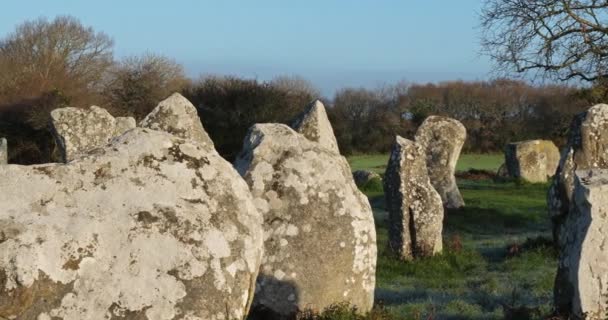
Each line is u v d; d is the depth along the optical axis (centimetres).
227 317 542
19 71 4841
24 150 4094
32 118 4028
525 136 5162
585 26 3012
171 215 555
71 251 529
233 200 580
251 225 579
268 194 895
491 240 1867
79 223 540
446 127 2389
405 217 1552
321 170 912
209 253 550
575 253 889
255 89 3941
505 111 5228
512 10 3069
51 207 545
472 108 5269
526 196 2803
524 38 3067
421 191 1572
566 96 4734
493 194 2848
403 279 1388
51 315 514
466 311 1057
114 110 4303
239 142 3872
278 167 906
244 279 556
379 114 5212
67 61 5138
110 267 533
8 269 512
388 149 5097
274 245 880
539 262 1488
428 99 5278
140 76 4375
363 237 909
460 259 1540
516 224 2147
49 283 518
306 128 1171
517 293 1189
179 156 585
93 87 5112
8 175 554
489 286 1264
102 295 525
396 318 941
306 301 874
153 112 1095
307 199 895
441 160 2372
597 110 1516
